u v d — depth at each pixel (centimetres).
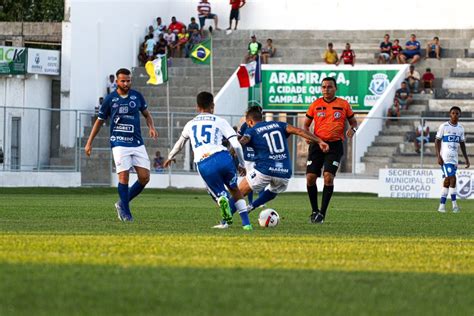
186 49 8806
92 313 1291
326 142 3238
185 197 5934
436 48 8394
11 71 7619
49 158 7569
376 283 1620
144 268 1736
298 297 1454
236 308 1345
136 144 3194
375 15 8938
